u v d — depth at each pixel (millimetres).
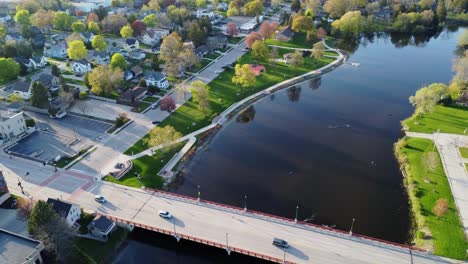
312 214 125750
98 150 153375
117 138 161750
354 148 160250
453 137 161000
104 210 121750
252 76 199500
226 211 120875
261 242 109062
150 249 113938
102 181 135750
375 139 166375
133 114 180375
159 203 124812
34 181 135625
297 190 136500
